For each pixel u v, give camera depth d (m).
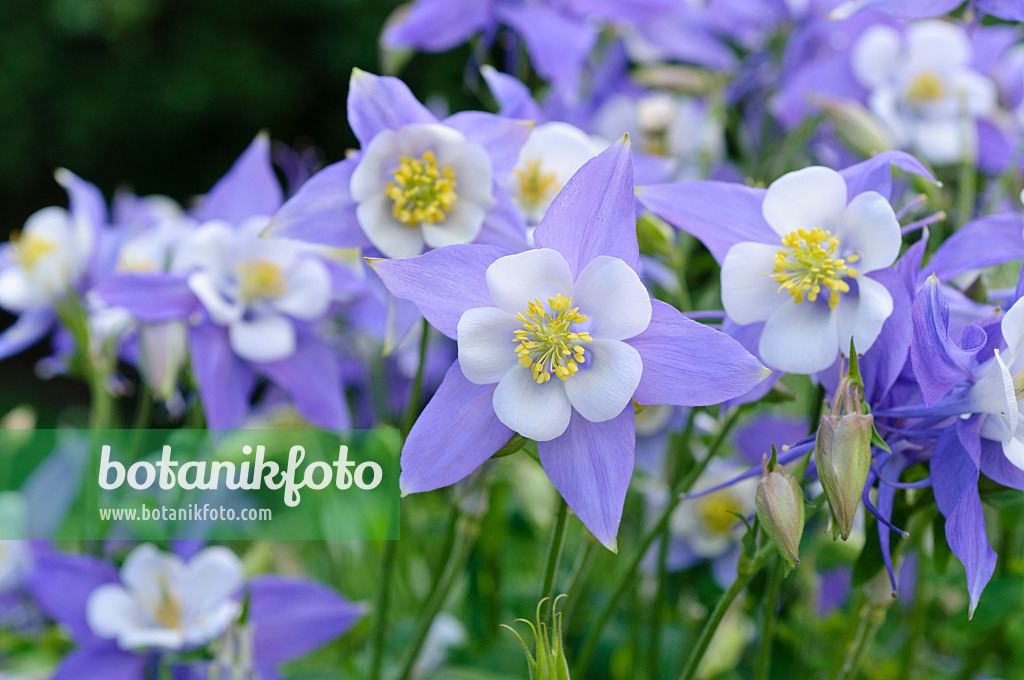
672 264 0.55
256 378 0.60
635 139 0.70
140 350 0.58
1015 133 0.64
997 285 0.56
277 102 3.20
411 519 0.66
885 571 0.51
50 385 2.66
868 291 0.48
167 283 0.58
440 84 2.76
